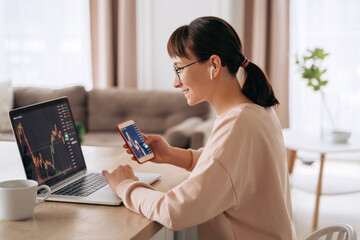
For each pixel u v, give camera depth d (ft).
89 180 4.93
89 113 13.35
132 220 3.89
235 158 3.82
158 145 5.22
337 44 14.42
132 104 13.15
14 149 6.57
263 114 4.17
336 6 14.25
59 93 13.21
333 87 14.64
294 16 14.44
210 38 4.09
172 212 3.74
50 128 4.91
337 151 9.89
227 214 4.17
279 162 4.16
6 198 3.79
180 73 4.28
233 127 3.92
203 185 3.72
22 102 13.24
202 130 10.93
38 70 15.98
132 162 5.76
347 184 10.87
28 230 3.66
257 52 14.10
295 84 14.85
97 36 15.30
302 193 12.19
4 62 15.81
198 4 14.66
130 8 14.82
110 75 15.23
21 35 15.79
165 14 14.96
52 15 15.75
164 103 12.97
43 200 4.07
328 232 4.20
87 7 15.64
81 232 3.63
